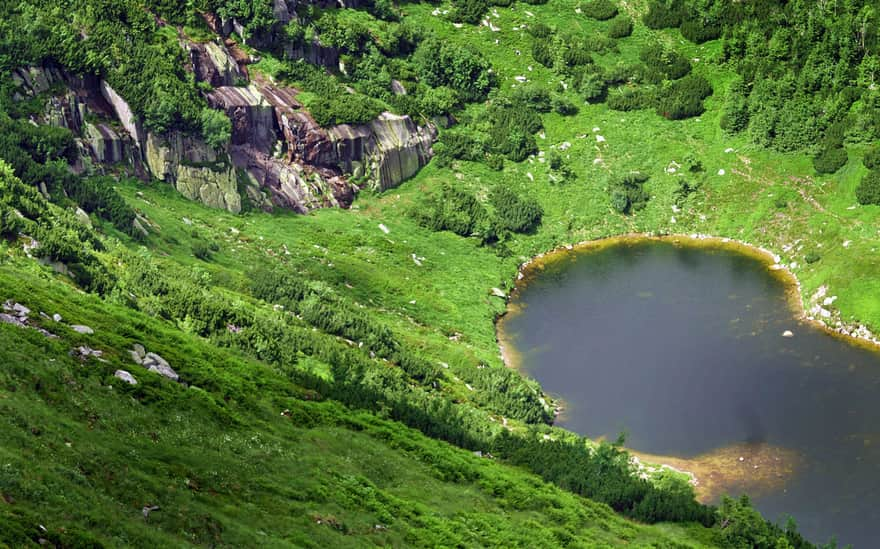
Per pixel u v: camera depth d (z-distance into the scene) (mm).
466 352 126688
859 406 119750
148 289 102062
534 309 146625
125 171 137750
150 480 58469
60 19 141500
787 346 134375
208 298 105188
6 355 64250
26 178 113000
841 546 96188
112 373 71438
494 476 87188
